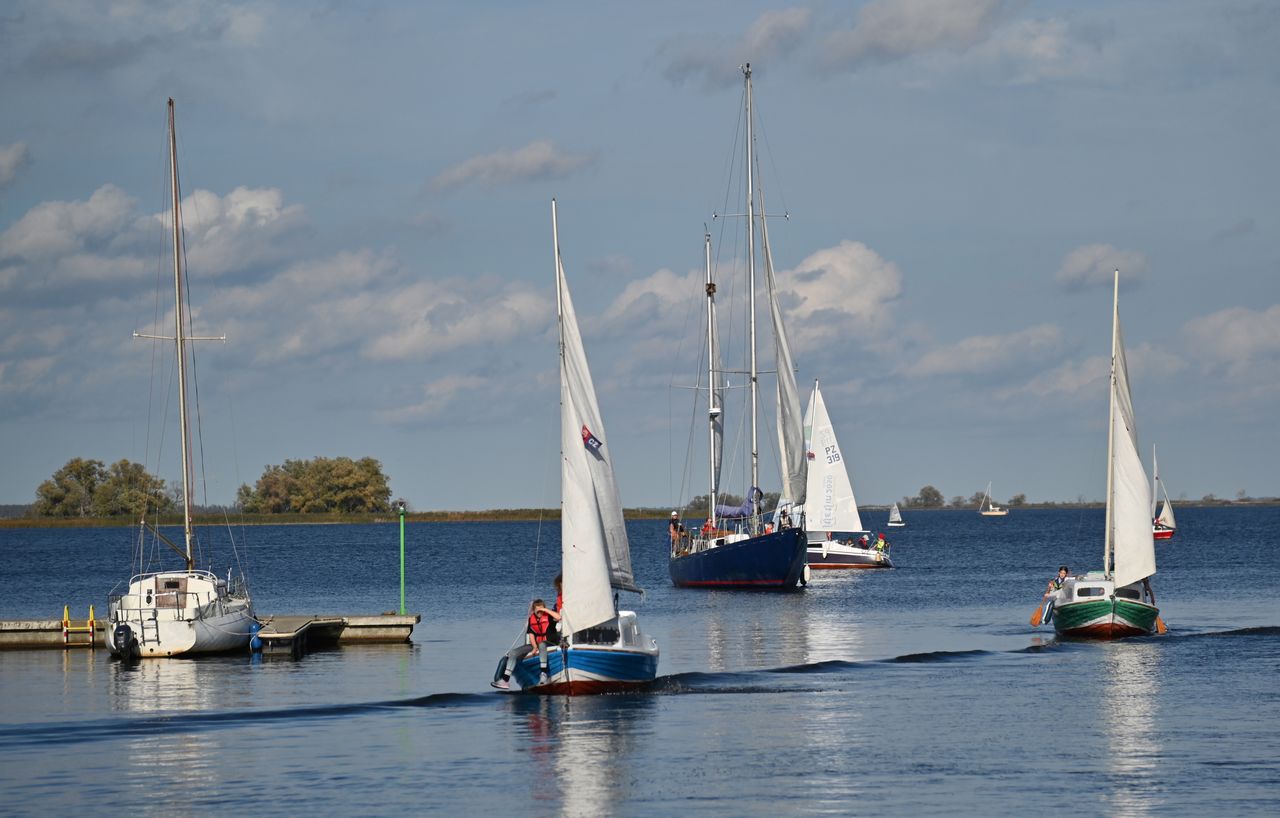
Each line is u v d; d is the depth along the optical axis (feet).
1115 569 354.33
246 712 252.83
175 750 221.66
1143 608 354.54
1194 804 184.14
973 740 224.12
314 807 186.70
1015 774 200.85
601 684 266.16
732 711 250.57
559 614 270.67
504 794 192.34
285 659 327.88
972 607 457.27
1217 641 348.38
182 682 290.35
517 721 242.58
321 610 479.41
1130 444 350.64
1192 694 265.75
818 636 368.89
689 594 512.22
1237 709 249.55
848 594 513.04
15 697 271.69
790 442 531.91
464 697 266.36
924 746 219.61
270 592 579.89
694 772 203.41
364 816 182.29
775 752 216.13
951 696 265.95
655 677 276.82
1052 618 388.16
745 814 181.37
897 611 442.50
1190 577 607.78
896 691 272.92
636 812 183.21
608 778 200.34
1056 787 193.26
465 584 620.90
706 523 569.23
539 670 268.00
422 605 496.64
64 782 201.05
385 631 363.35
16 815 184.14
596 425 263.29
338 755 216.74
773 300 537.65
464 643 360.89
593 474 263.90
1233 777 197.98
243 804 188.44
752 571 524.52
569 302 261.44
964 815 179.83
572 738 227.81
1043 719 241.76
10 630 360.07
